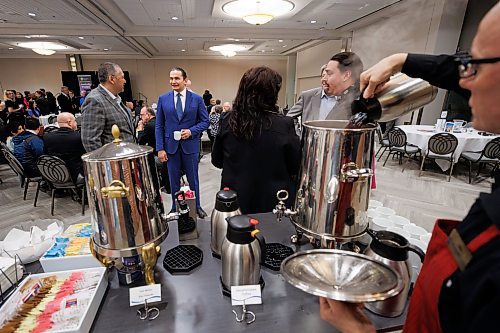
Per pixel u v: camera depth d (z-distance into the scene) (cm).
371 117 70
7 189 391
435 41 246
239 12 542
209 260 95
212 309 74
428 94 68
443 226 49
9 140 450
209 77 1227
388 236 78
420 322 46
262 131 122
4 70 1061
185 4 501
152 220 78
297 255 62
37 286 78
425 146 424
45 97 835
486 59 33
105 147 74
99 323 70
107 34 684
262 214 127
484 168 461
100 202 72
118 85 209
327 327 69
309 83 1021
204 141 588
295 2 481
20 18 572
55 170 288
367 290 50
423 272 47
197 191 281
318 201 79
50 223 114
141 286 79
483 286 31
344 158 74
